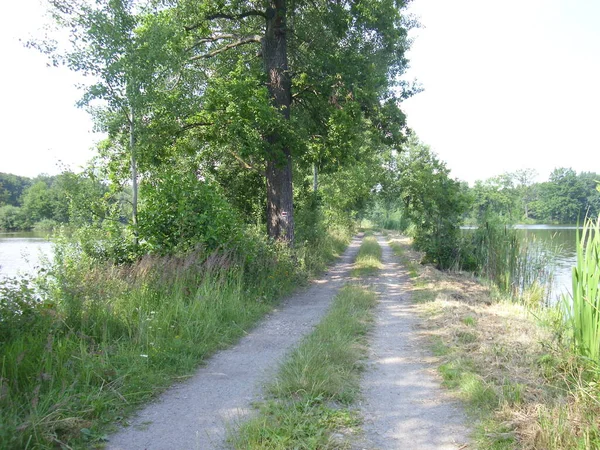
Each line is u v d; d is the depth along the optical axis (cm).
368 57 1644
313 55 1606
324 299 1138
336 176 3203
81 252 1013
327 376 510
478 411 430
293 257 1467
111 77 985
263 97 1324
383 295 1162
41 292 697
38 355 491
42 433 358
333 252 2398
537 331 668
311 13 1598
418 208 1852
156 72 1080
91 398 437
